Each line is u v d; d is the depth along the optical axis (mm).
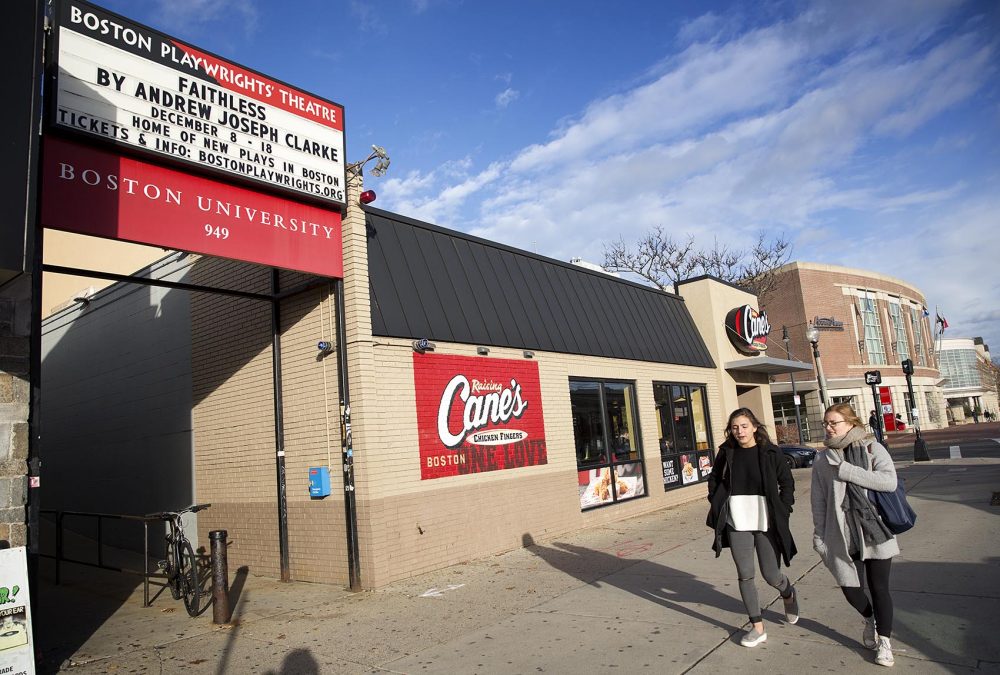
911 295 55469
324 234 8617
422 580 8430
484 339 10375
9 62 5301
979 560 7219
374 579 8094
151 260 13688
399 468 8688
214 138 7473
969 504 11102
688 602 6535
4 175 5152
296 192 8219
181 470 11328
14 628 5039
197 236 7289
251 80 7961
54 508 15227
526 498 10586
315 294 9195
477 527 9641
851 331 45875
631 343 14328
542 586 7742
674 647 5273
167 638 6605
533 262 12789
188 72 7348
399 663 5473
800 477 19141
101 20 6695
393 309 9148
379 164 8734
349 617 6973
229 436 10352
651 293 16625
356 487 8336
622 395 13719
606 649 5375
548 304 12391
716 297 18250
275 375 9523
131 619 7512
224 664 5730
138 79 6902
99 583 9961
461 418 9734
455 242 11125
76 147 6438
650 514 13352
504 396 10570
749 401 19891
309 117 8539
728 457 5430
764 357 17203
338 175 8742
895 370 48969
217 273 10891
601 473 12477
